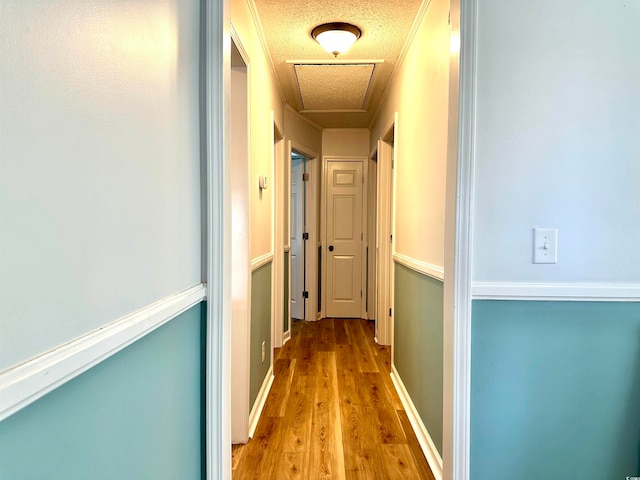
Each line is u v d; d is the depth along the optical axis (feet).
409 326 7.37
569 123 3.83
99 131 2.07
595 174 3.85
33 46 1.60
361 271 14.71
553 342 3.94
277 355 10.70
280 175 11.00
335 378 9.08
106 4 2.13
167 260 2.97
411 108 7.32
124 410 2.36
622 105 3.82
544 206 3.87
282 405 7.69
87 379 1.99
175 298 3.09
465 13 3.76
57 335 1.75
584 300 3.90
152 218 2.71
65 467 1.83
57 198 1.75
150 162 2.68
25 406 1.56
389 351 11.06
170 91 3.02
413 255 7.11
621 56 3.80
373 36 7.30
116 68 2.24
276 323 11.32
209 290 3.73
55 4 1.72
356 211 14.65
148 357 2.69
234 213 6.23
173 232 3.09
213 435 3.80
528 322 3.94
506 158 3.85
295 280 14.64
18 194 1.53
